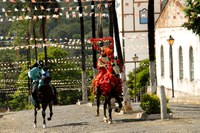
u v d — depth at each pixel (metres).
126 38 104.06
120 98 34.97
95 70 54.03
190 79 68.94
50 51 105.50
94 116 39.81
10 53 143.38
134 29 105.81
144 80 92.44
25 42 96.12
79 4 57.94
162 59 82.44
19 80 105.81
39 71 35.88
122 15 105.38
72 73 105.38
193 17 52.19
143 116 35.38
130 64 104.62
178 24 73.06
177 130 27.91
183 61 71.69
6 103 120.25
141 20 105.69
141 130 29.12
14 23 98.00
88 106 52.75
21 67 113.19
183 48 71.44
